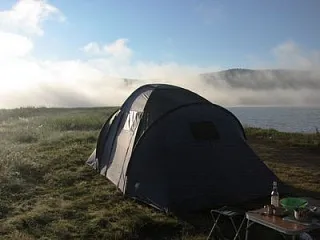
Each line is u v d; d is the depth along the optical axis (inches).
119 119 232.2
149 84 231.5
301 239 128.4
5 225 151.3
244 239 142.7
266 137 413.1
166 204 169.3
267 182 189.8
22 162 241.4
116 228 151.3
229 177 183.3
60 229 149.4
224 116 203.9
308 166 269.0
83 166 248.4
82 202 181.2
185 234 148.9
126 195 187.5
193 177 178.5
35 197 190.4
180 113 193.6
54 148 307.3
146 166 185.8
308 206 123.6
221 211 138.5
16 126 503.5
